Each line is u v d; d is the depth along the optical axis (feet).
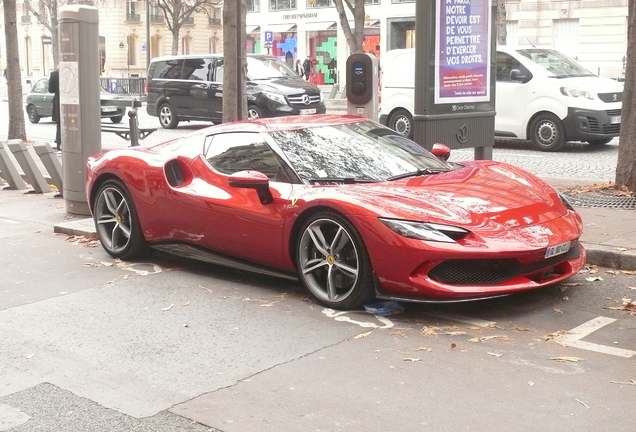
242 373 15.28
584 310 18.43
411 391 14.08
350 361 15.66
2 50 253.24
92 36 31.35
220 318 18.72
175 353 16.53
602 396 13.60
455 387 14.19
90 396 14.52
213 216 21.24
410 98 55.83
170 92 72.90
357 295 18.39
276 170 20.49
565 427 12.46
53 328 18.44
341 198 18.43
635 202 29.01
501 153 49.70
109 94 79.51
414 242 17.19
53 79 54.39
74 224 29.32
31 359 16.49
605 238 23.36
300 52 156.46
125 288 21.59
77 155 31.94
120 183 24.17
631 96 30.55
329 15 151.23
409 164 21.11
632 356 15.48
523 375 14.64
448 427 12.62
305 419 13.14
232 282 21.88
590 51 130.41
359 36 94.94
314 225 19.02
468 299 17.26
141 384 14.97
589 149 51.26
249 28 163.84
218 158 22.17
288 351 16.37
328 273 18.93
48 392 14.76
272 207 19.84
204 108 70.69
